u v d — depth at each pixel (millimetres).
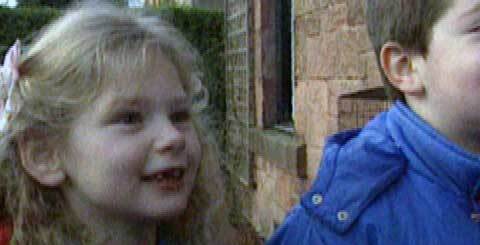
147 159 1214
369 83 3146
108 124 1200
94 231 1228
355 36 3291
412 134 1418
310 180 4113
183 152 1249
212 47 8164
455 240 1344
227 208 1578
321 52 3830
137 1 2053
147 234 1271
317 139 3936
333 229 1407
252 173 5902
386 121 1519
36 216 1245
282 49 5520
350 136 1629
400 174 1419
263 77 5504
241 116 6359
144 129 1220
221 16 8562
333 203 1426
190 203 1467
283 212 4785
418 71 1416
